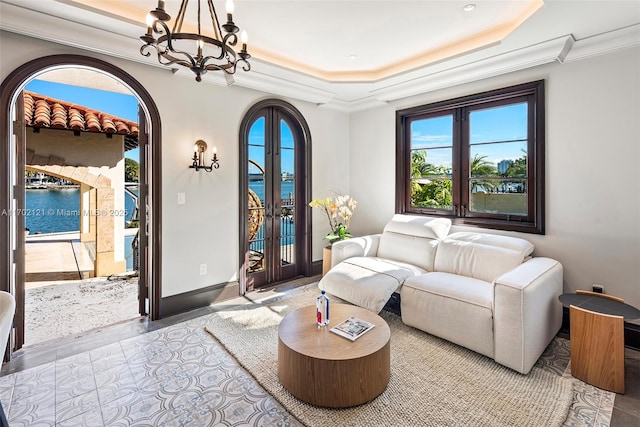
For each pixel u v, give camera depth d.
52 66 2.53
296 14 2.49
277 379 2.13
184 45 2.80
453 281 2.79
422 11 2.45
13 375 2.21
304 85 3.91
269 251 4.18
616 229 2.64
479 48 2.88
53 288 4.14
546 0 2.11
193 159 3.33
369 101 4.50
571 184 2.86
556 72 2.91
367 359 1.88
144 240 3.19
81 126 4.45
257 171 4.00
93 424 1.76
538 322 2.26
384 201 4.48
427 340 2.68
